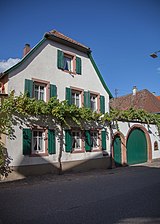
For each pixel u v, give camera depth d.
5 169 12.14
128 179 11.79
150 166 18.69
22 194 8.52
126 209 6.32
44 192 8.86
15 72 13.52
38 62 14.82
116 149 19.28
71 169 15.45
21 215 5.95
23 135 13.01
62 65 16.31
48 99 14.99
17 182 11.57
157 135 24.03
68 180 12.12
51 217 5.74
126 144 20.20
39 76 14.74
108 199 7.46
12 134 12.59
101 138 17.97
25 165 12.96
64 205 6.84
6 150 12.26
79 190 9.13
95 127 17.62
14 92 13.30
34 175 13.32
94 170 16.73
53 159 14.47
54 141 14.63
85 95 17.61
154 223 5.23
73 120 15.95
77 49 17.77
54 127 14.74
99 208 6.46
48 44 15.68
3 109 12.33
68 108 15.02
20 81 13.69
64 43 16.77
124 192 8.49
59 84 15.91
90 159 16.88
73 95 17.17
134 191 8.62
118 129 19.45
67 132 15.46
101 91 19.08
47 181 11.84
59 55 16.22
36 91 14.75
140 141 21.95
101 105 18.73
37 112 13.56
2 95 12.72
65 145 15.27
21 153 12.85
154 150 23.33
